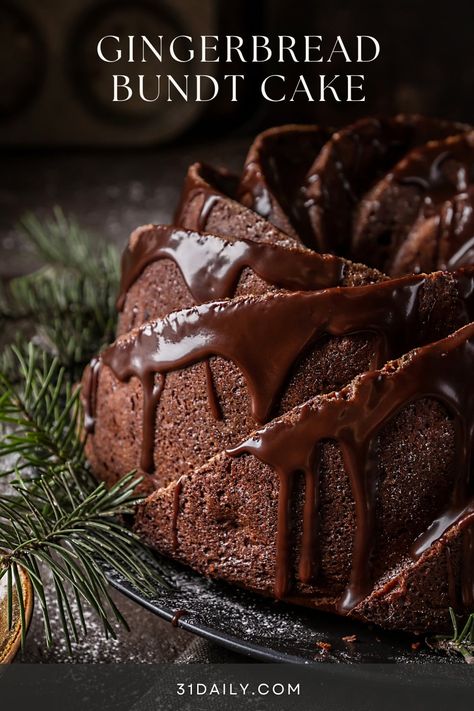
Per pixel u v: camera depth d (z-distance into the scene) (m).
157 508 0.60
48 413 0.65
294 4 1.41
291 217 0.65
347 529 0.57
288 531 0.57
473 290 0.58
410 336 0.58
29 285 0.79
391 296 0.57
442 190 0.67
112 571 0.60
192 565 0.60
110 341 0.75
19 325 0.83
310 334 0.57
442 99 1.38
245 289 0.59
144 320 0.63
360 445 0.56
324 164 0.66
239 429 0.59
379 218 0.67
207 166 0.67
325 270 0.58
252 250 0.59
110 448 0.63
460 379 0.56
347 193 0.67
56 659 0.60
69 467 0.62
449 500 0.57
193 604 0.58
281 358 0.58
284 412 0.58
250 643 0.56
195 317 0.59
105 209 1.20
